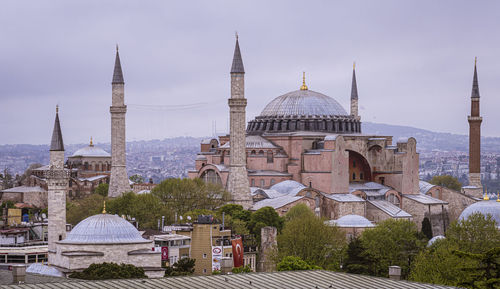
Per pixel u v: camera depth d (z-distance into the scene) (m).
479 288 125.81
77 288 97.44
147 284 99.62
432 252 197.25
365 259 190.12
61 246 163.88
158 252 165.75
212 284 100.62
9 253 187.12
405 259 199.12
